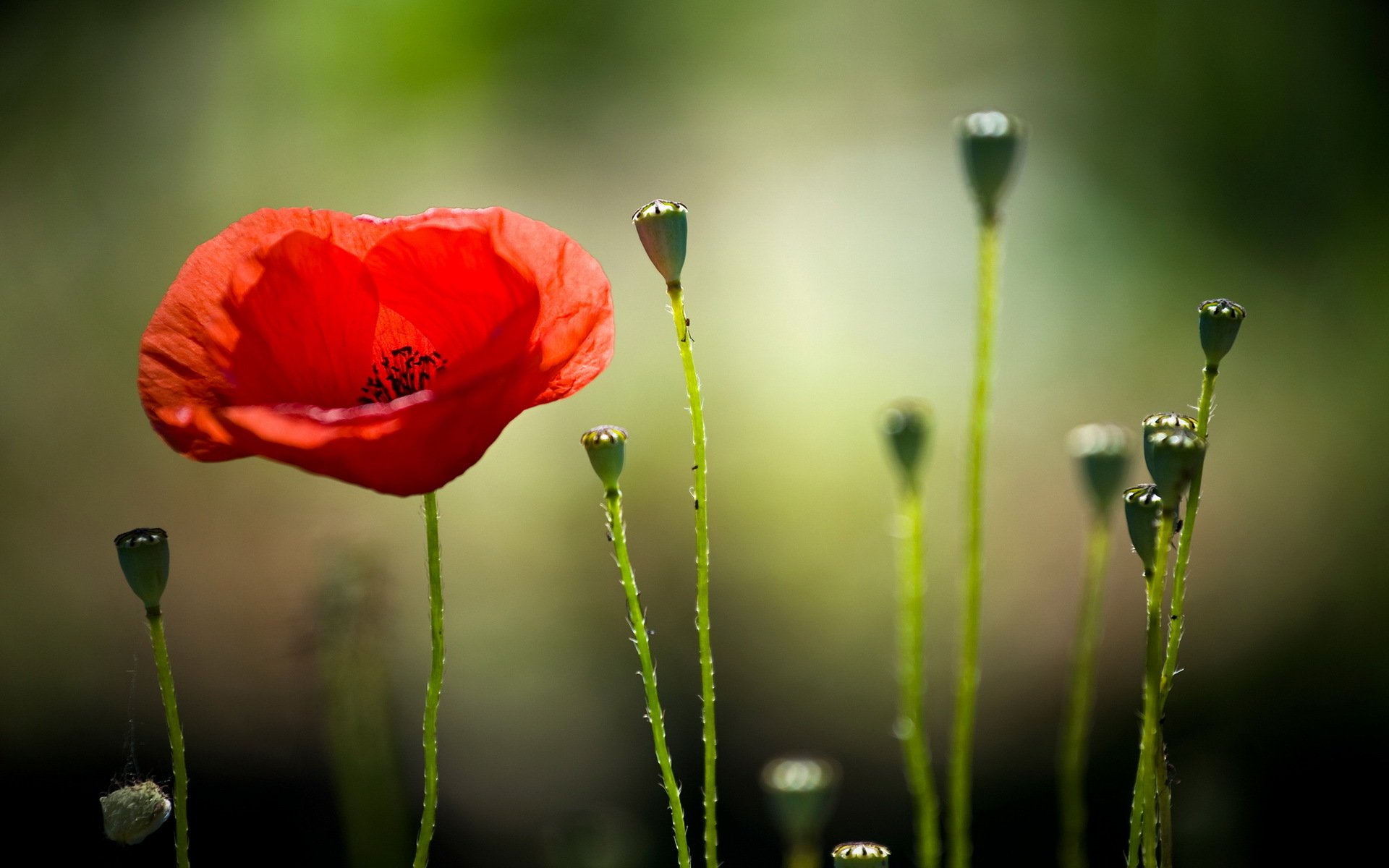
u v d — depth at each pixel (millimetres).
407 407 637
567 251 669
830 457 1799
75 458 1898
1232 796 762
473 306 673
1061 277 2055
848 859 646
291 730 1365
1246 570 1633
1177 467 639
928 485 1763
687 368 660
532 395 662
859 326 1997
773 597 1627
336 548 796
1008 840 1343
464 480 1778
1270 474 1755
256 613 1585
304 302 667
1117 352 1956
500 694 1485
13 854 1372
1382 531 1634
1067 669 1490
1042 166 2199
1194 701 1449
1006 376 1922
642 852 1201
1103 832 1313
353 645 792
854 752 1437
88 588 1699
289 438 638
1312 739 1354
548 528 1738
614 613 1611
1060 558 1624
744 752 1438
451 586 1600
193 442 659
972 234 2109
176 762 653
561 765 1421
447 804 1360
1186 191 2172
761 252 2133
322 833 1287
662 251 657
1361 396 1851
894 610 1592
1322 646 1495
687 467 1821
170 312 664
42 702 1527
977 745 1425
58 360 2057
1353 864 1234
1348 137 2197
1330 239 2086
